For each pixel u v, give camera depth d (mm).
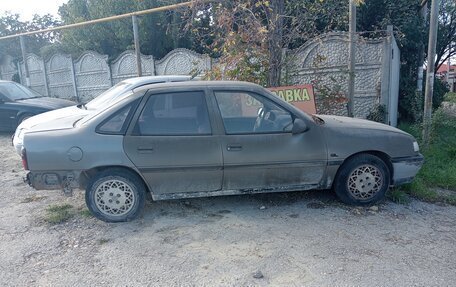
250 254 3305
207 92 4078
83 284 2924
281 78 7062
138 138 3904
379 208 4309
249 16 6047
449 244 3451
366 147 4211
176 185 4043
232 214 4188
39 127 4254
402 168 4332
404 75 10484
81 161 3855
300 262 3156
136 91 4098
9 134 9711
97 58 13773
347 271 3010
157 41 14211
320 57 7723
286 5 6797
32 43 22438
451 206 4430
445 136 7844
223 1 6223
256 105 4148
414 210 4273
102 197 3992
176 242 3564
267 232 3727
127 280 2959
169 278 2971
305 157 4141
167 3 12312
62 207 4441
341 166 4285
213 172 4027
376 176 4301
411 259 3184
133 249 3455
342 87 8141
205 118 4023
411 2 10469
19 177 5828
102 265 3193
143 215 4207
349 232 3703
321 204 4426
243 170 4070
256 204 4465
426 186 4992
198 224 3951
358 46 8141
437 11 5926
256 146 4043
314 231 3732
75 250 3467
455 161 6078
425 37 10312
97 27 15273
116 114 3967
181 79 7473
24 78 17297
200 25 7555
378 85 8172
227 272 3031
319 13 7848
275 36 6281
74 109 6762
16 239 3711
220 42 7383
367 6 10242
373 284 2830
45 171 3877
